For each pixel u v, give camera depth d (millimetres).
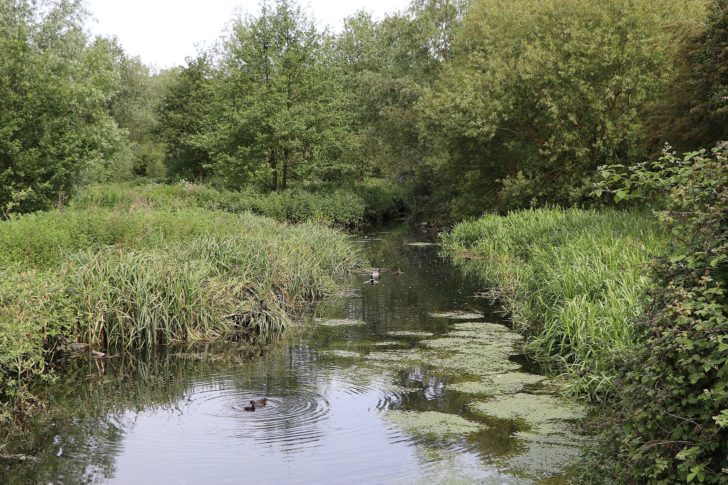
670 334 3969
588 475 4730
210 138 34094
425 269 18438
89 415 6984
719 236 4172
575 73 23031
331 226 30922
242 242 13453
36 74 20469
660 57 21828
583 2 23312
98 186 31469
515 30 26344
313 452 5922
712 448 3711
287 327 11281
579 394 7426
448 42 37250
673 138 17375
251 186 32625
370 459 5766
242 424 6648
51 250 11008
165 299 10352
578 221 17328
